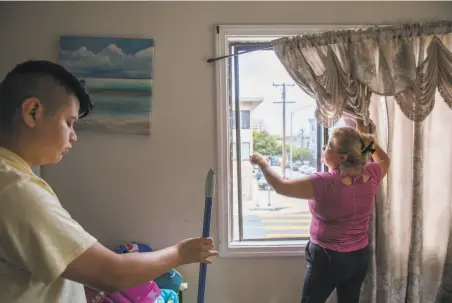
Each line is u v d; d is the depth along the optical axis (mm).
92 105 822
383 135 1603
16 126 674
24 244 599
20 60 1629
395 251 1645
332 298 1754
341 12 1698
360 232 1383
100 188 1686
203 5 1670
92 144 1673
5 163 645
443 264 1668
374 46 1552
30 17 1626
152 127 1683
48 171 1667
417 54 1571
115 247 1704
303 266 1775
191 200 1712
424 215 1664
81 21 1643
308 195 1333
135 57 1646
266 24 1678
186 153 1698
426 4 1704
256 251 1745
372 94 1585
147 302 1358
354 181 1340
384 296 1623
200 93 1685
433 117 1626
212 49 1680
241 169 1813
